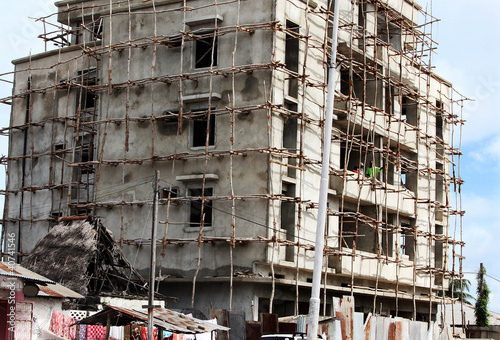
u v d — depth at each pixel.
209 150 35.25
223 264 34.03
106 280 30.02
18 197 41.53
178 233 35.28
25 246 40.56
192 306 32.31
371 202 40.75
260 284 33.62
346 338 28.02
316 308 20.88
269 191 33.66
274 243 32.56
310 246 34.34
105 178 37.78
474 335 49.12
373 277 39.69
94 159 39.28
